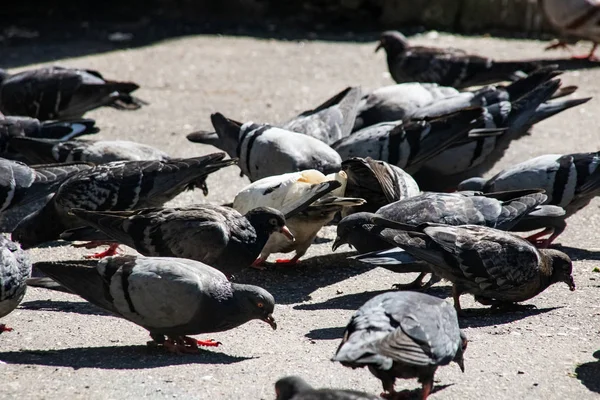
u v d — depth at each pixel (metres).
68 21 29.12
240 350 9.72
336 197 12.18
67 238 11.61
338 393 6.96
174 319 9.28
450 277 10.54
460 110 14.59
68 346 9.77
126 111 20.67
